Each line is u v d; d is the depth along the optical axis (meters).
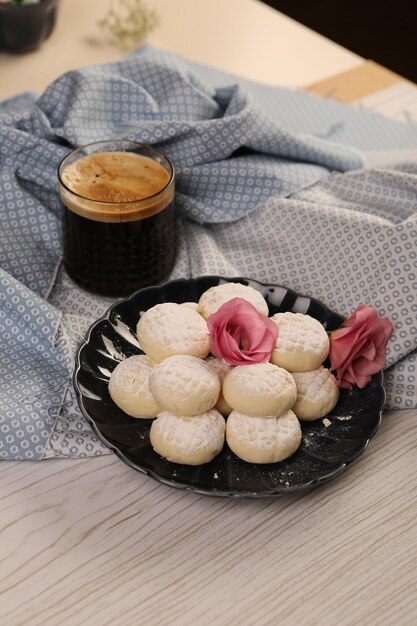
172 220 0.71
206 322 0.62
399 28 1.70
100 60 0.93
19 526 0.58
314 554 0.57
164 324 0.61
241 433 0.58
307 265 0.72
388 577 0.56
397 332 0.65
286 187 0.75
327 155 0.78
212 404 0.58
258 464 0.59
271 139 0.76
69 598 0.54
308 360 0.61
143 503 0.59
